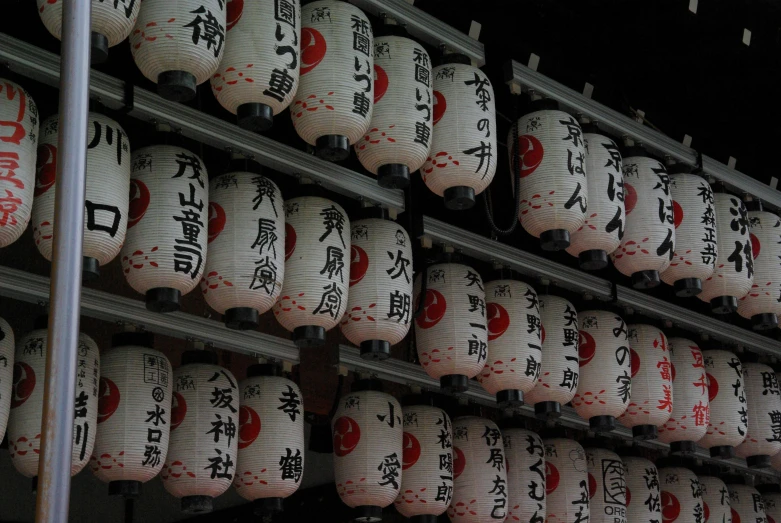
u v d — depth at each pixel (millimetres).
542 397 4969
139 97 3812
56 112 4098
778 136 5805
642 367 5371
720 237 5359
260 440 4199
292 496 6609
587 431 5895
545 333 5008
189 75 3328
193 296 5473
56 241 2213
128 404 3793
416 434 4816
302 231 3977
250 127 3578
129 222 3559
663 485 6188
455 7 4652
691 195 5145
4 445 4625
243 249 3719
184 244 3553
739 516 6668
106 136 3418
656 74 5309
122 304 4059
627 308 5617
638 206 4902
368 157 3963
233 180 3834
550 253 5719
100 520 6512
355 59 3746
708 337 6055
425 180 4199
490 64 4887
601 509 5656
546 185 4438
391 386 5879
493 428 5066
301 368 5586
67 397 2156
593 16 4883
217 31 3314
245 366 5488
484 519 4926
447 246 4824
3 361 3404
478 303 4625
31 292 3822
